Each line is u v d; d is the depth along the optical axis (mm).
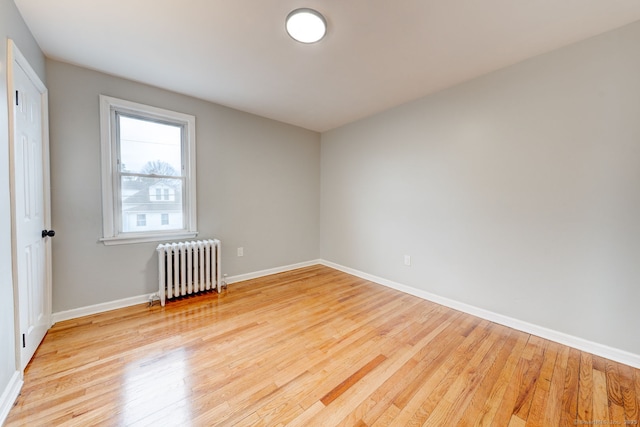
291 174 3906
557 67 1984
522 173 2182
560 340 2021
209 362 1732
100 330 2107
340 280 3520
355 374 1637
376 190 3424
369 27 1726
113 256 2492
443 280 2736
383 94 2795
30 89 1783
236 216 3346
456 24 1701
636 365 1719
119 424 1245
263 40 1879
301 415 1322
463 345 1978
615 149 1774
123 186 2568
